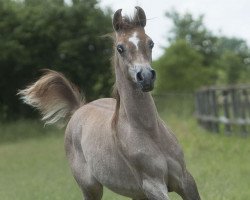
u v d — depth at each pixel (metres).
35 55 42.34
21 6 45.06
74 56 42.19
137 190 8.98
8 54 40.97
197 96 32.09
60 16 42.56
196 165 17.73
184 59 56.81
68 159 11.15
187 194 8.84
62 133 37.72
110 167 9.16
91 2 42.91
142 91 8.18
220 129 28.89
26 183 17.98
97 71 42.25
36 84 11.58
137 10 8.50
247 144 21.25
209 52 79.88
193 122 33.94
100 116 9.96
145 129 8.55
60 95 11.70
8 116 42.50
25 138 37.28
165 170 8.57
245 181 14.56
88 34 42.06
